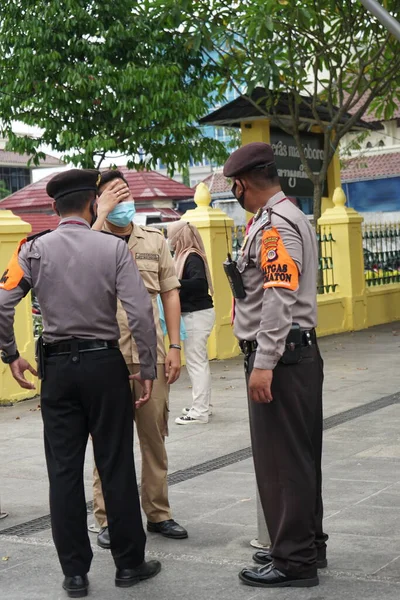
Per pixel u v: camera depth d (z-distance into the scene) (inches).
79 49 903.7
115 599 226.5
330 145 824.9
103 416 231.1
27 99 917.2
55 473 231.1
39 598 230.5
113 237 235.1
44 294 231.3
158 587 232.2
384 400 476.4
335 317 784.9
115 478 233.0
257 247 224.7
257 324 227.3
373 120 1547.7
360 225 812.6
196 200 655.8
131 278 231.1
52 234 234.5
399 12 757.9
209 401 438.3
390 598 215.0
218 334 651.5
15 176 2485.2
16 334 515.2
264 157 227.5
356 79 869.8
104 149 912.3
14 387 514.6
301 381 224.7
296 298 219.9
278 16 757.9
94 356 229.6
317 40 826.8
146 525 284.4
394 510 283.1
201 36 789.2
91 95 917.2
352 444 377.7
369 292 826.2
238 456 369.4
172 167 984.9
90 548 233.9
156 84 900.0
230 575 237.3
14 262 234.2
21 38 909.8
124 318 262.7
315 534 235.5
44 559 259.3
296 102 798.5
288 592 222.7
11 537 280.4
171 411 468.8
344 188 1619.1
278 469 225.5
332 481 320.8
